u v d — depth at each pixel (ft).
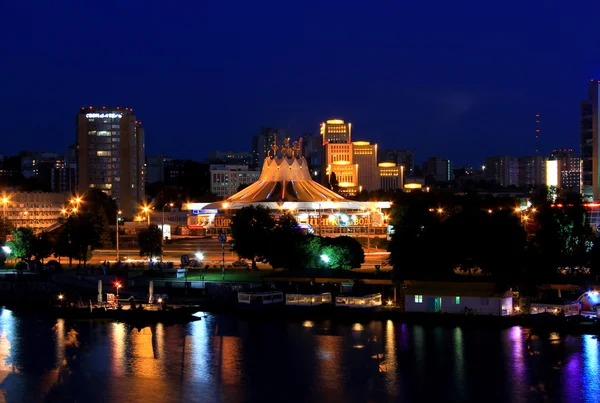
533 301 534.37
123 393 393.09
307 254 655.35
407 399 381.19
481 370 422.41
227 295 603.67
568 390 391.86
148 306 561.02
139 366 437.17
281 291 581.53
